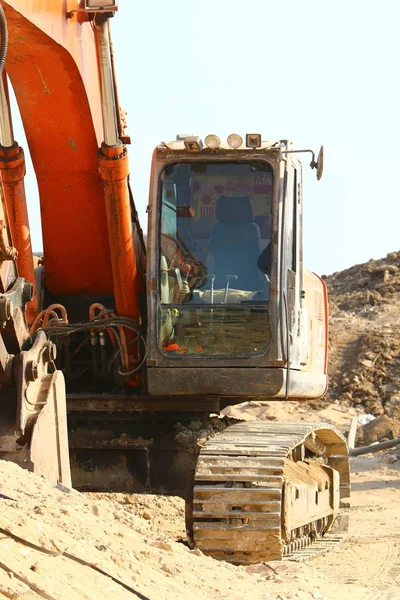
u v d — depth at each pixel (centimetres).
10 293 768
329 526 1214
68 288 1131
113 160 994
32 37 865
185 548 707
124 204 1020
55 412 788
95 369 1102
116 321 1048
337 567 961
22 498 607
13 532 504
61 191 1057
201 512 881
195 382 1005
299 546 1048
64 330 1048
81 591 469
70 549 524
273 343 1003
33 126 1003
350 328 3900
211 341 1017
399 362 3350
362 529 1344
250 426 1091
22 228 1016
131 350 1070
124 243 1033
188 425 1073
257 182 1025
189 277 1021
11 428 757
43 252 1110
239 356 1004
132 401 1073
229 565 716
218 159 1020
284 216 1017
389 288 4594
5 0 764
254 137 1006
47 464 771
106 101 983
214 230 1029
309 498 1059
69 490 750
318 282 1273
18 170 989
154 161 1024
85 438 1075
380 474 2038
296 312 1059
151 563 593
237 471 898
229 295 1019
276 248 1009
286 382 1021
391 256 5116
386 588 836
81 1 941
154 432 1077
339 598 709
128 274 1044
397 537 1216
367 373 3281
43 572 472
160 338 1016
